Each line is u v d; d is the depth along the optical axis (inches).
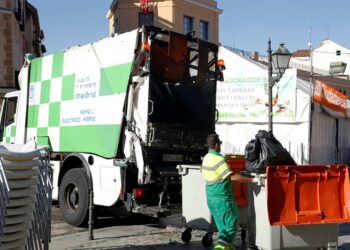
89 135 362.9
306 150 613.0
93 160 360.2
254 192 267.3
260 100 649.6
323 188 263.1
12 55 831.1
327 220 261.6
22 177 229.0
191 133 356.5
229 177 264.7
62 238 331.9
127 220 410.9
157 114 344.8
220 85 673.0
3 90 810.8
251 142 276.5
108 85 348.8
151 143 329.1
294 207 258.1
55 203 492.1
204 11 1285.7
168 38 340.5
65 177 381.7
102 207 373.1
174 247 304.7
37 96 426.0
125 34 339.0
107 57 352.2
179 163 355.3
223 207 265.3
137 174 335.0
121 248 301.0
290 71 623.8
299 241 260.4
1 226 219.6
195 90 367.9
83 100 371.2
